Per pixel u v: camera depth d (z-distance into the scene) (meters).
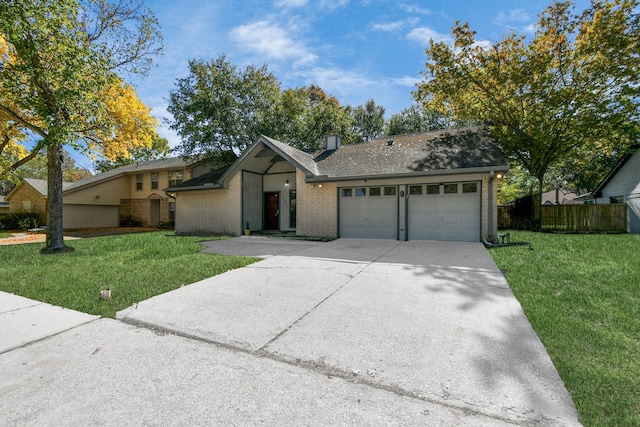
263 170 14.66
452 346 2.78
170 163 23.52
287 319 3.49
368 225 11.38
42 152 16.83
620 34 12.29
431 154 11.17
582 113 13.31
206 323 3.39
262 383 2.28
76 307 4.01
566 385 2.25
